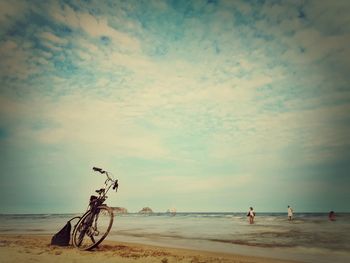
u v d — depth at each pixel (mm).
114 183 6934
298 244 7961
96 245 6242
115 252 6047
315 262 5441
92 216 6695
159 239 9414
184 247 7332
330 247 7352
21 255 5441
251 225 17422
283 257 5918
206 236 10445
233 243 8266
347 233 10805
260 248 7223
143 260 5188
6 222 23609
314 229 13164
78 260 5082
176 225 18875
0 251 5871
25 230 13055
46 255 5508
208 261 5246
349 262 5465
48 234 10453
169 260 5242
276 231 12367
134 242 8461
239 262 5215
